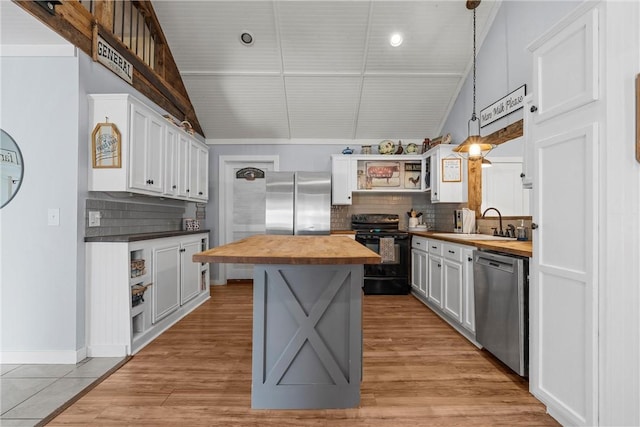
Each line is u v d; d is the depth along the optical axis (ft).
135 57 9.93
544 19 8.70
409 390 6.26
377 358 7.72
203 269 13.30
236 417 5.35
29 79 7.43
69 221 7.39
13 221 7.36
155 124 9.55
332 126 15.76
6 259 7.34
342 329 5.65
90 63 7.93
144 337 8.48
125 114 7.97
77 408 5.55
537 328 5.61
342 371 5.66
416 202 16.25
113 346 7.73
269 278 5.58
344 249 5.97
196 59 12.86
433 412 5.55
